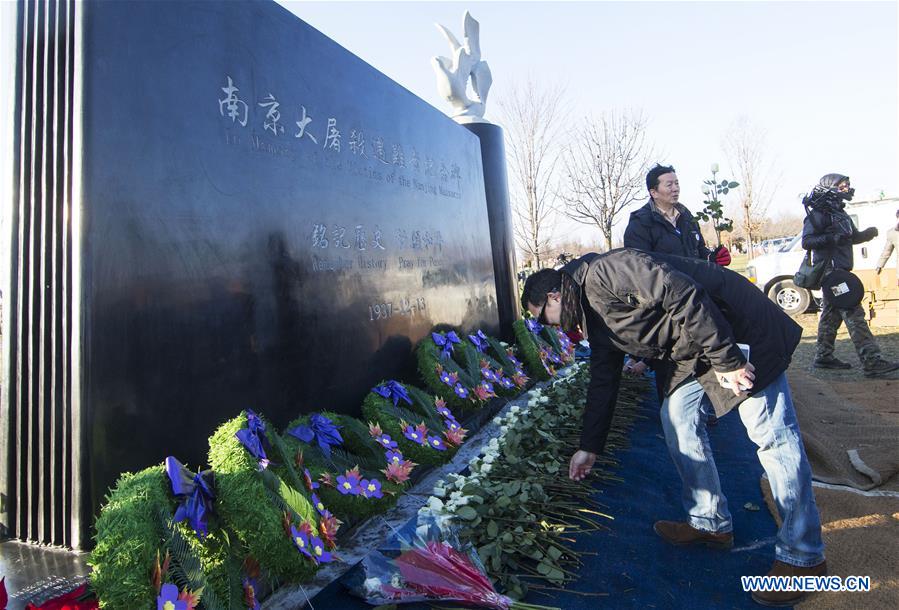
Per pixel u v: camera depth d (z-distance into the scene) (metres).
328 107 3.69
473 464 3.07
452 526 2.30
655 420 4.38
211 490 1.91
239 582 1.87
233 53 2.95
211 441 2.14
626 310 2.16
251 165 3.01
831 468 3.37
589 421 2.48
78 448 2.15
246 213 2.94
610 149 12.62
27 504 2.26
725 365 2.01
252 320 2.92
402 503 2.92
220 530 1.94
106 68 2.31
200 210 2.69
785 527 2.17
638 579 2.27
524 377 5.14
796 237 11.42
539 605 2.05
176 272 2.54
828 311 6.30
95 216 2.23
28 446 2.27
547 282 2.24
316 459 2.70
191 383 2.57
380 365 3.96
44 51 2.35
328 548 2.19
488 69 7.23
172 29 2.62
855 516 2.78
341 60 3.88
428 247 4.86
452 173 5.54
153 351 2.42
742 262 26.20
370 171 4.10
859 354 5.88
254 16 3.11
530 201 13.01
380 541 2.54
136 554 1.57
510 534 2.34
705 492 2.45
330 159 3.65
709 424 4.21
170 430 2.46
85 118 2.22
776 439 2.15
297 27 3.46
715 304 2.16
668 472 3.37
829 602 2.08
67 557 2.10
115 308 2.28
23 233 2.32
